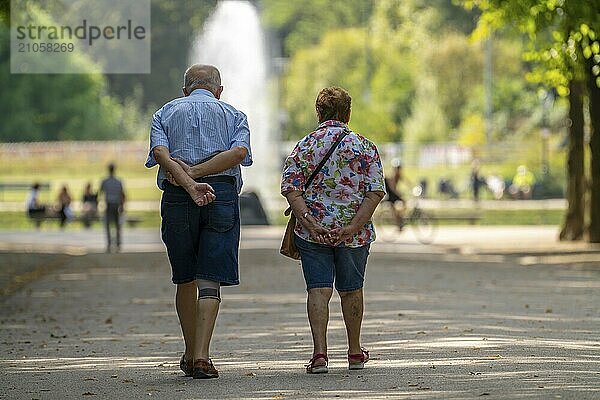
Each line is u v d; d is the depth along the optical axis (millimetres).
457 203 145500
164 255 76812
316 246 25219
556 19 72312
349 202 25281
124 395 22703
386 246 87562
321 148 25328
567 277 55500
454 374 24297
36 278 59094
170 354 29656
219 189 24531
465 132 184375
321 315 25062
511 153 166375
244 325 36062
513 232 104250
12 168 167875
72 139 198125
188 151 24703
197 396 22312
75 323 38094
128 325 37219
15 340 33531
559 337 31344
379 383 23281
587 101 82562
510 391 21859
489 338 31094
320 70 199625
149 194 161500
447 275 56906
